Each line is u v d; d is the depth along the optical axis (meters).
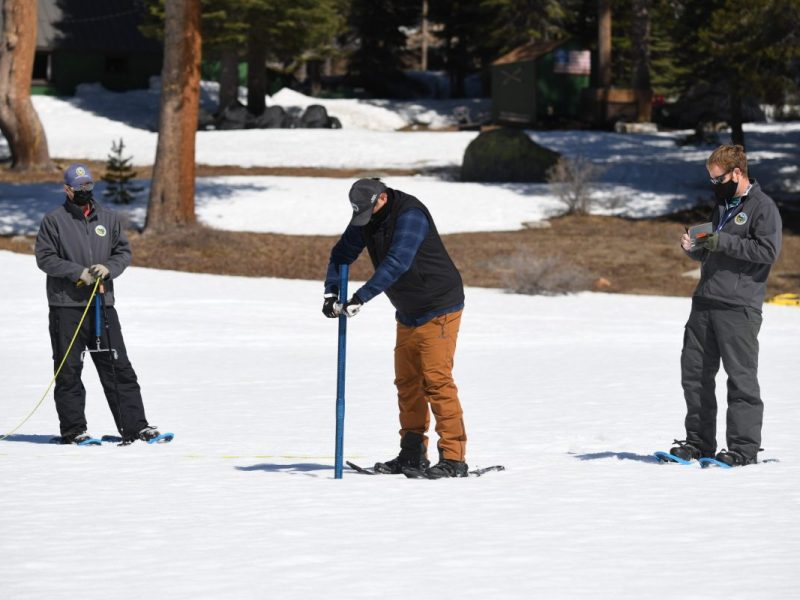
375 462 20.84
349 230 18.61
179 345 42.41
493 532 13.86
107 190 103.56
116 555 12.77
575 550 12.80
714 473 18.48
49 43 178.38
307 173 122.12
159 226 89.25
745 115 176.25
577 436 23.31
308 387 32.44
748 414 19.45
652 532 13.76
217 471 19.58
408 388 19.19
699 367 19.83
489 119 182.00
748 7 100.38
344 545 13.20
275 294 60.91
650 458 20.52
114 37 183.88
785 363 35.97
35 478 18.83
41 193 105.38
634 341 44.28
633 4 166.75
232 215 97.06
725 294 19.36
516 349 41.44
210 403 29.47
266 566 12.15
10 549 13.14
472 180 117.12
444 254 18.45
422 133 155.62
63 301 24.00
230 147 139.62
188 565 12.24
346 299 18.52
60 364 24.03
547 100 171.50
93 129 160.12
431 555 12.62
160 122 89.38
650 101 167.25
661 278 80.00
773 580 11.25
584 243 90.25
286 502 16.19
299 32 161.50
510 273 77.38
